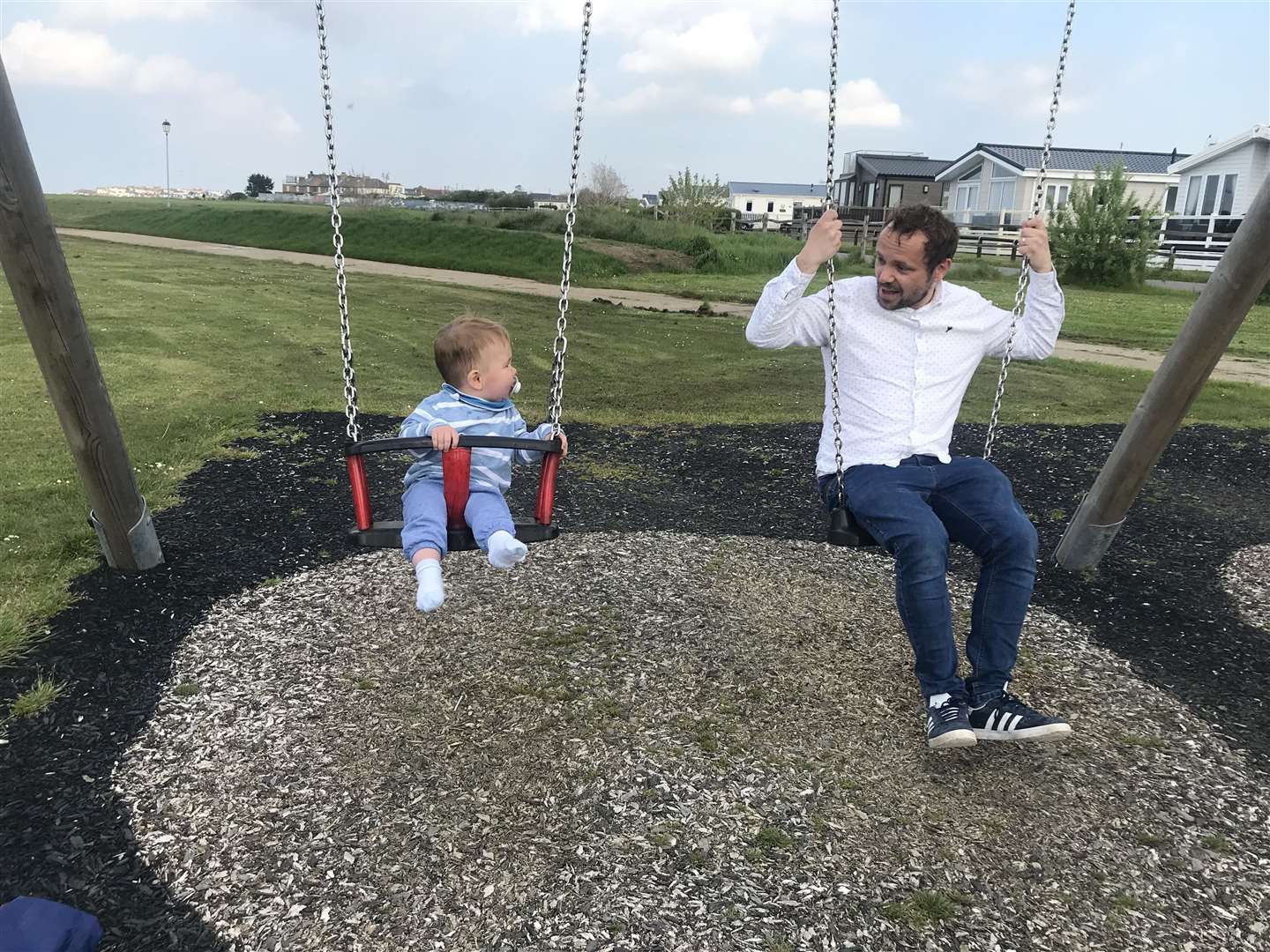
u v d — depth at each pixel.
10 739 3.03
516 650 3.65
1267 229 3.78
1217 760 3.04
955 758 2.98
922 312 2.83
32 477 5.72
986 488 2.83
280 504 5.40
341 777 2.83
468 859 2.49
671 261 25.16
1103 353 12.60
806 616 4.02
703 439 7.37
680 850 2.53
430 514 2.93
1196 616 4.20
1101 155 38.69
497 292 17.81
